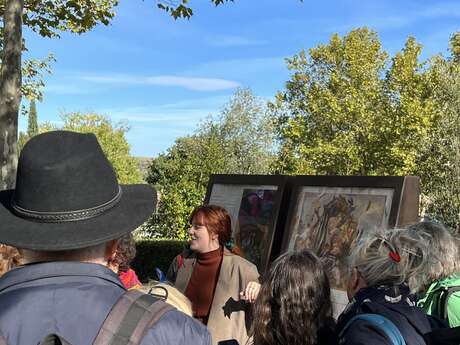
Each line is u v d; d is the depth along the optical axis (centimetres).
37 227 135
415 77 2297
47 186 135
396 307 206
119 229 137
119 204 146
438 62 2350
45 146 140
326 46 2758
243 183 516
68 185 136
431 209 1930
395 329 191
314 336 225
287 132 2548
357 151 2234
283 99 2827
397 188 380
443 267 255
